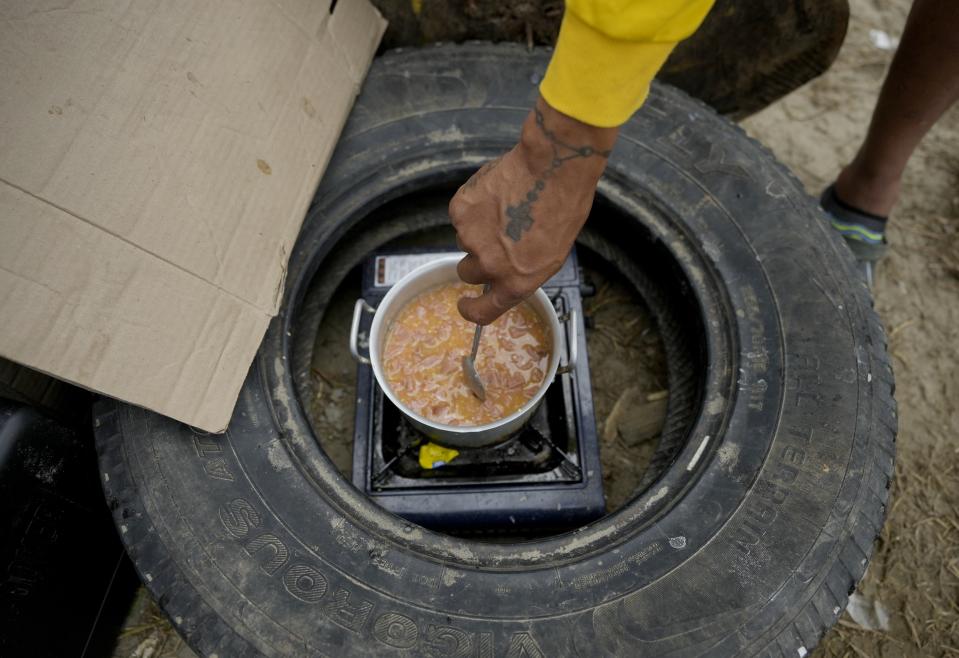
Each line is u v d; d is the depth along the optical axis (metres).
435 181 1.60
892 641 1.60
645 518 1.24
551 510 1.42
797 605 1.16
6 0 1.05
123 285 1.07
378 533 1.20
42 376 1.43
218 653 1.11
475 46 1.65
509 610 1.14
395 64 1.62
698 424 1.32
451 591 1.16
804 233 1.46
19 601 1.22
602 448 1.76
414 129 1.58
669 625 1.14
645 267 1.66
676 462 1.29
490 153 1.59
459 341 1.41
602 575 1.17
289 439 1.27
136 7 1.18
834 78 2.50
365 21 1.60
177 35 1.22
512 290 0.99
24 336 0.97
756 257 1.45
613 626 1.14
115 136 1.10
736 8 1.67
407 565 1.17
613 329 1.90
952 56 1.46
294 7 1.43
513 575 1.17
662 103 1.60
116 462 1.22
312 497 1.22
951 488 1.79
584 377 1.54
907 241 2.17
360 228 1.68
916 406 1.91
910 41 1.50
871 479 1.25
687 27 0.76
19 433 1.21
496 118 1.60
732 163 1.53
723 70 1.85
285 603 1.13
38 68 1.06
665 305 1.63
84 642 1.40
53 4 1.09
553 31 1.74
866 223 1.96
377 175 1.55
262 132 1.31
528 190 0.92
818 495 1.22
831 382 1.31
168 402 1.11
